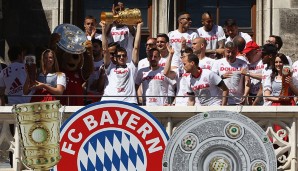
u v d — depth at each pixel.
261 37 25.94
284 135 21.30
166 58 23.12
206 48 24.09
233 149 21.05
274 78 22.36
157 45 23.14
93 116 21.20
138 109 21.23
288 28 25.91
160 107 21.28
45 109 17.72
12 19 26.03
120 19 23.27
